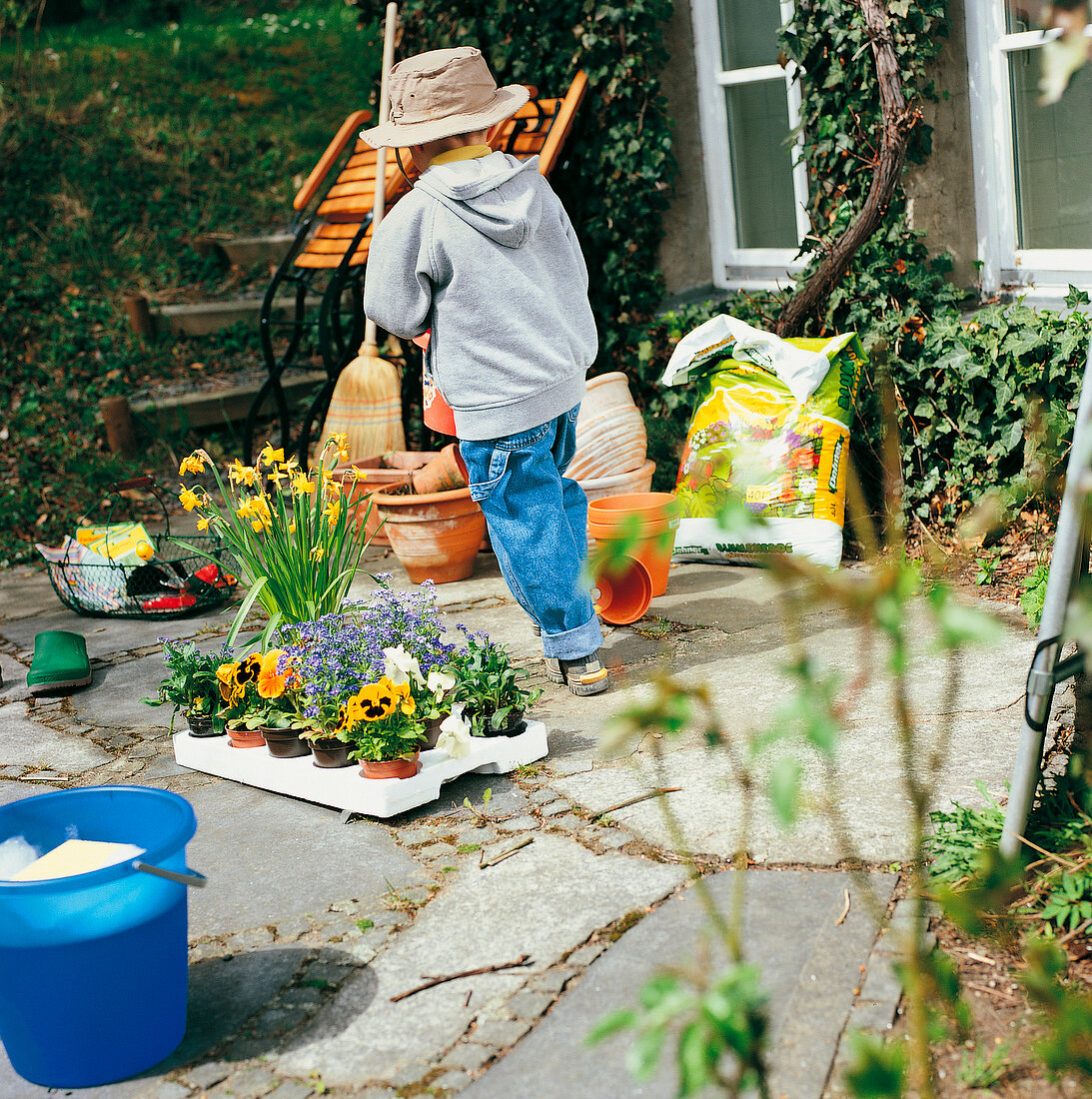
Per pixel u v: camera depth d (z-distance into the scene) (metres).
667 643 3.70
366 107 10.45
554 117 5.36
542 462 3.19
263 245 8.48
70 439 6.83
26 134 8.84
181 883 1.92
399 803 2.67
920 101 4.37
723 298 5.56
